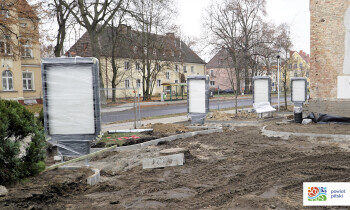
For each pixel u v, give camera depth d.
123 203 5.18
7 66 31.55
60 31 25.45
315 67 15.64
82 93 7.52
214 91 60.16
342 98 15.07
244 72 34.53
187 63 61.84
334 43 15.13
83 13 25.80
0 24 19.83
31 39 21.78
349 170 6.96
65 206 5.02
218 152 9.23
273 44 39.50
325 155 8.37
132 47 35.56
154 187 6.02
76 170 6.81
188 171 7.19
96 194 5.68
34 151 6.12
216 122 17.58
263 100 21.89
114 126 15.04
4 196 4.98
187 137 12.20
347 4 14.73
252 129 14.38
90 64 7.45
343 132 11.79
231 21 41.16
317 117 15.56
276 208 4.81
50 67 7.52
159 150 9.60
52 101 7.59
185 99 42.81
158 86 55.38
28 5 20.55
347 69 14.90
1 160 5.46
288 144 10.30
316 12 15.48
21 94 32.88
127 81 48.97
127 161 8.29
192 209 4.88
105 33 36.34
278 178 6.50
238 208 4.82
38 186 5.58
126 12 25.64
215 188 5.90
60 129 7.64
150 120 18.97
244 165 7.62
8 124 5.66
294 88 23.14
